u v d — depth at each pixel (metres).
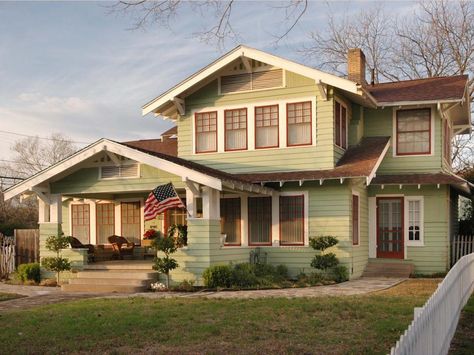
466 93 22.03
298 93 19.73
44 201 18.62
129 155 17.02
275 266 19.42
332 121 19.19
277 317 10.52
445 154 22.33
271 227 19.75
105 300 13.43
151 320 10.30
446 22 36.84
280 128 19.91
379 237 21.20
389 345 8.30
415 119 21.42
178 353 7.99
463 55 36.44
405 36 38.19
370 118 22.05
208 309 11.48
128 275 17.05
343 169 18.70
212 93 20.95
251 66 20.34
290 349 8.11
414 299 12.75
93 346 8.45
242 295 14.18
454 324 9.81
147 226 22.11
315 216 19.16
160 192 16.64
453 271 9.91
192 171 16.31
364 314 10.71
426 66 37.88
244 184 17.50
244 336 8.96
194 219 16.69
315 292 14.79
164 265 16.25
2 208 43.25
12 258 22.30
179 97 21.00
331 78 18.77
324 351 7.99
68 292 16.12
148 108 20.89
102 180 18.11
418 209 20.75
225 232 20.36
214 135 20.86
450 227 21.88
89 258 19.30
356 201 19.94
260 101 20.27
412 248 20.70
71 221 23.56
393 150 21.59
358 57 23.08
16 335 9.28
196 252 16.59
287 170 19.69
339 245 18.69
